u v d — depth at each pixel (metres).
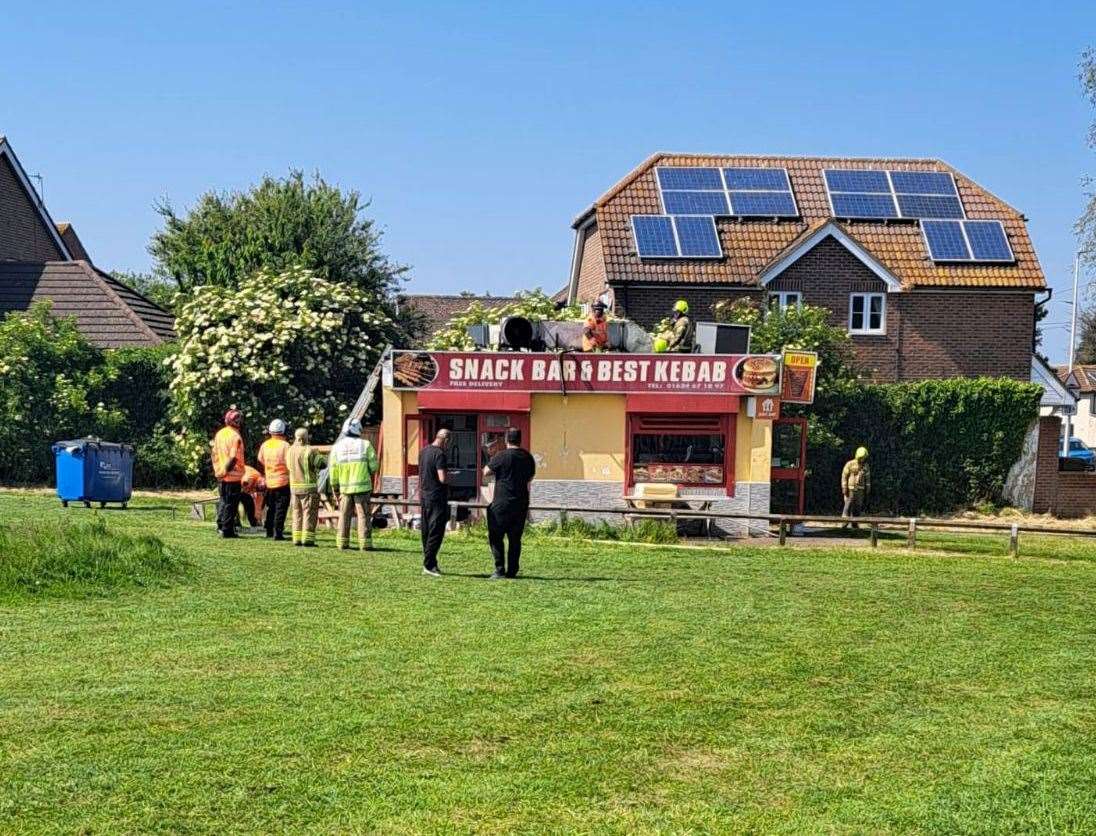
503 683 9.09
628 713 8.45
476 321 29.61
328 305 28.97
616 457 22.20
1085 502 29.44
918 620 12.49
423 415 22.33
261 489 20.80
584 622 11.63
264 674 9.06
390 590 13.12
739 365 21.98
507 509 14.48
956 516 28.61
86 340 29.84
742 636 11.24
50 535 12.76
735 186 33.47
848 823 6.56
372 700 8.47
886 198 33.59
